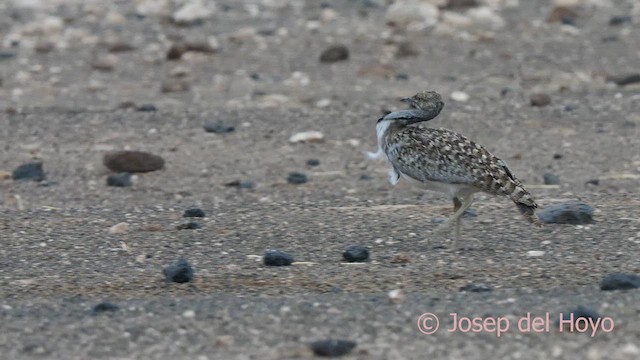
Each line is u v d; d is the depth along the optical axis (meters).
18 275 11.12
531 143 16.97
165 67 22.14
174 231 12.58
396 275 10.84
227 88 20.34
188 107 19.03
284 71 21.62
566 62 21.89
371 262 11.32
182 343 8.99
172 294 10.50
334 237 12.25
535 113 18.30
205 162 16.33
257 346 8.90
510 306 9.66
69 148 16.94
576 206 12.59
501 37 23.84
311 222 12.89
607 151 16.50
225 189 15.15
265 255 11.33
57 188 15.22
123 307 9.88
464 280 10.66
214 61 22.31
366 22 25.59
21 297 10.46
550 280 10.57
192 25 25.75
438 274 10.83
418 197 14.34
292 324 9.32
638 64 21.67
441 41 23.47
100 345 9.00
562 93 19.58
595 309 9.48
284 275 10.95
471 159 11.16
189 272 10.81
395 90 20.05
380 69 21.16
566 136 17.22
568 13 25.33
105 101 19.67
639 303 9.62
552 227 12.37
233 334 9.14
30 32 25.05
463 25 24.80
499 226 12.45
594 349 8.70
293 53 22.91
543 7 27.12
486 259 11.29
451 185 11.29
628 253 11.35
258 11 27.22
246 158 16.50
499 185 11.07
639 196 14.10
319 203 14.09
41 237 12.44
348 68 21.73
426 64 21.91
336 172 15.84
